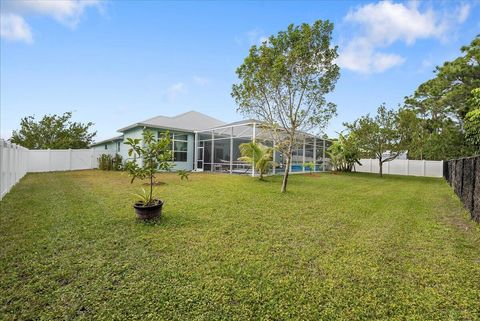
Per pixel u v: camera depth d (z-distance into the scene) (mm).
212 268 3021
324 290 2607
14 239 3785
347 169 21875
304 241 4031
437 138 17859
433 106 18281
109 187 9195
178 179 12297
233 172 16672
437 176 20516
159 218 4969
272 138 11508
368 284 2750
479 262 3373
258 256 3391
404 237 4348
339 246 3852
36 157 17844
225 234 4254
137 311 2203
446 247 3908
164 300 2369
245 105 8992
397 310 2314
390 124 16594
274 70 7895
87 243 3688
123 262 3113
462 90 14508
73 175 14062
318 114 8680
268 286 2652
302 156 19641
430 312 2297
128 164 5035
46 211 5457
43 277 2711
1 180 6676
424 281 2842
